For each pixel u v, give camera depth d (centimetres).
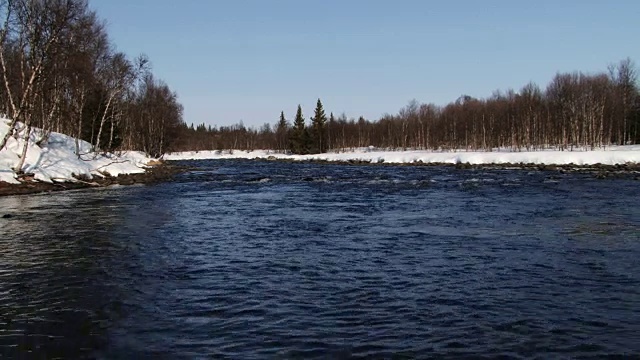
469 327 873
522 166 5803
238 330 862
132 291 1085
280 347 788
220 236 1730
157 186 3862
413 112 13375
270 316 931
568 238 1650
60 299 1028
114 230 1833
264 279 1182
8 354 761
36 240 1636
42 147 3981
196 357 751
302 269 1277
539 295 1050
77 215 2203
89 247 1534
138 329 866
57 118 5481
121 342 809
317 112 12688
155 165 6456
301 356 755
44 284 1135
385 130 13400
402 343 805
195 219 2127
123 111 7038
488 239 1650
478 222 2006
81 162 4166
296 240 1662
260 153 14038
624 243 1559
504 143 10006
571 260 1348
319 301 1020
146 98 8231
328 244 1593
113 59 5191
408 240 1648
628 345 794
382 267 1294
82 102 4850
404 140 11675
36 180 3381
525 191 3228
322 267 1296
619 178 4122
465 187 3600
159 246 1559
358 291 1087
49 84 4047
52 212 2291
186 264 1327
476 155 6675
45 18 3306
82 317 924
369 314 941
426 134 12050
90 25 4309
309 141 12462
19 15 3306
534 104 9800
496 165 6038
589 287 1102
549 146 8894
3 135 3828
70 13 3688
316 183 4216
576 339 819
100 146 6150
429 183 3994
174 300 1024
